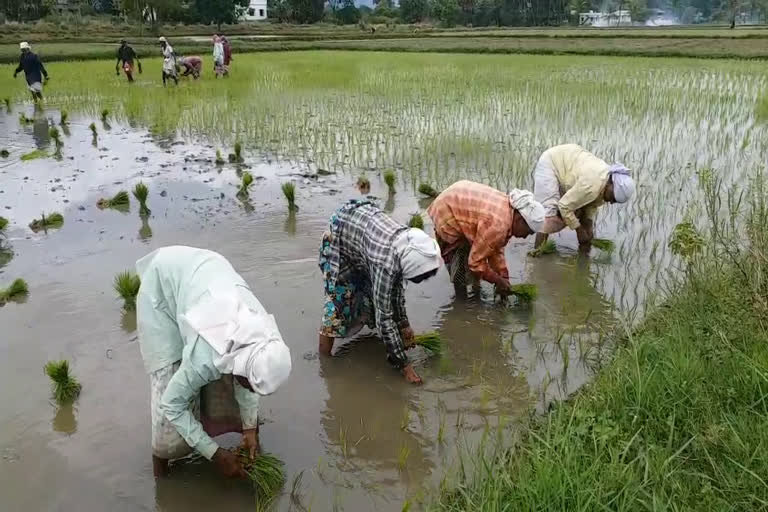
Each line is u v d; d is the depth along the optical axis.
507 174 9.59
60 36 40.44
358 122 13.42
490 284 6.50
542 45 32.94
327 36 45.50
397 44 36.22
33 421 4.46
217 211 8.43
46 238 7.61
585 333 5.52
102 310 5.92
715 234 5.68
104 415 4.52
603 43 32.94
